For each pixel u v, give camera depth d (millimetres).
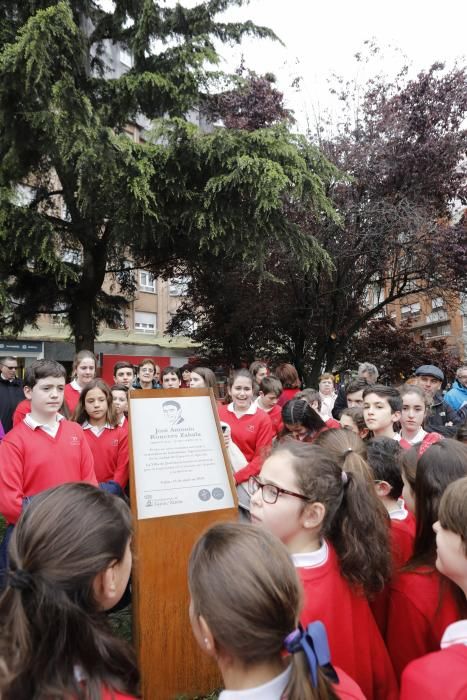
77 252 12430
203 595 986
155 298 25641
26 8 9281
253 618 926
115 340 22281
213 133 8977
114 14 10883
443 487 1687
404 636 1626
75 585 1039
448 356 14875
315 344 14508
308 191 9477
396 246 11914
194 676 2600
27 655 979
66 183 10578
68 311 12570
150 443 2721
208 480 2730
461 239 12094
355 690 1155
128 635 3197
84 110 8117
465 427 2918
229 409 4316
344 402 6148
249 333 14641
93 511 1144
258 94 12828
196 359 16234
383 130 12062
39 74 7641
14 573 1047
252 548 1021
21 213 8602
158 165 8867
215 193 8875
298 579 1044
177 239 10984
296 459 1627
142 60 11008
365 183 11977
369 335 15117
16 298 11406
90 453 3314
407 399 3658
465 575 1306
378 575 1603
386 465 2117
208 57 10523
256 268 10148
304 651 950
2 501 2805
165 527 2562
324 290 12883
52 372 3084
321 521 1584
